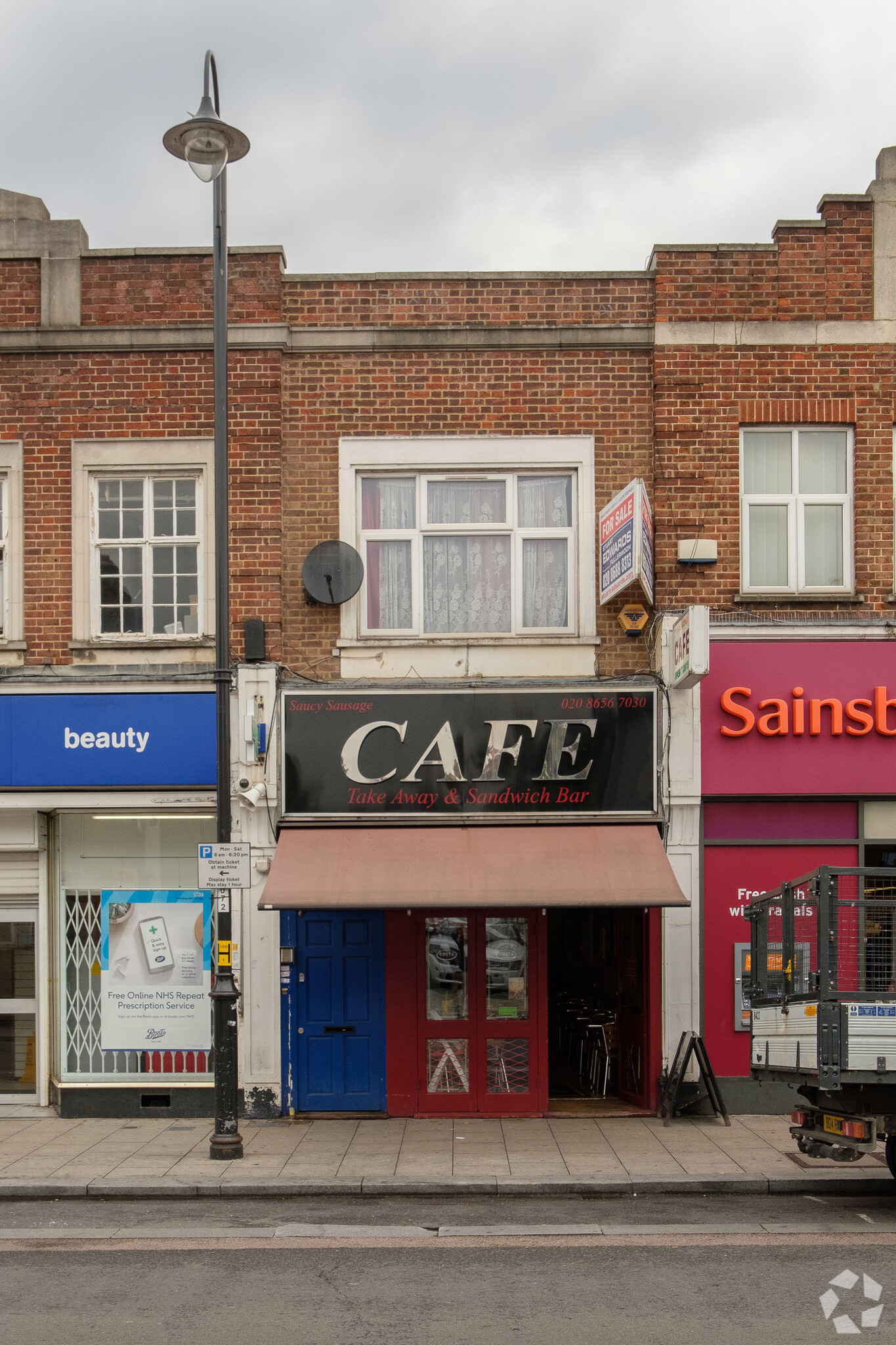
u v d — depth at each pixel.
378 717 12.49
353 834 12.24
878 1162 10.31
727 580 12.88
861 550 12.95
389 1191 9.60
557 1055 15.66
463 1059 12.50
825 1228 8.38
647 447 13.07
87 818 13.04
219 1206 9.30
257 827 12.57
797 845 12.66
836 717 12.57
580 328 13.05
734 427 13.01
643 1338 6.19
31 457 13.01
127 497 13.09
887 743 12.59
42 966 12.88
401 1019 12.48
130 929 12.91
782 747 12.59
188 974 12.81
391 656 12.84
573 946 16.03
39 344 13.01
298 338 13.07
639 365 13.14
